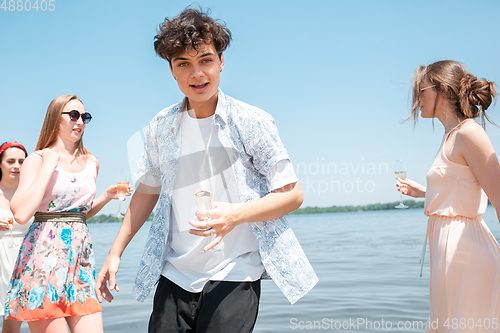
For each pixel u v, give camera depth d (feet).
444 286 6.12
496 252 6.04
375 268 22.25
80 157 8.09
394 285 16.89
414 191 8.13
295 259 5.42
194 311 5.41
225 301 5.19
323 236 53.16
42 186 7.09
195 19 5.02
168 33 5.03
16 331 9.36
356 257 27.81
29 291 7.16
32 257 7.31
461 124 6.14
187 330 5.45
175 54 5.03
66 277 7.34
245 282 5.34
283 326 11.09
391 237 46.83
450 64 6.53
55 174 7.59
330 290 16.10
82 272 7.57
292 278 5.33
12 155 10.73
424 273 19.98
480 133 5.90
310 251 33.50
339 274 20.35
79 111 7.90
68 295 7.30
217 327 5.12
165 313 5.48
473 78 6.24
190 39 4.89
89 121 8.13
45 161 7.36
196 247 5.40
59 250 7.39
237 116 5.35
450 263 6.07
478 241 6.02
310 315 12.21
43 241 7.38
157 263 5.65
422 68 6.82
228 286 5.27
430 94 6.54
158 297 5.61
